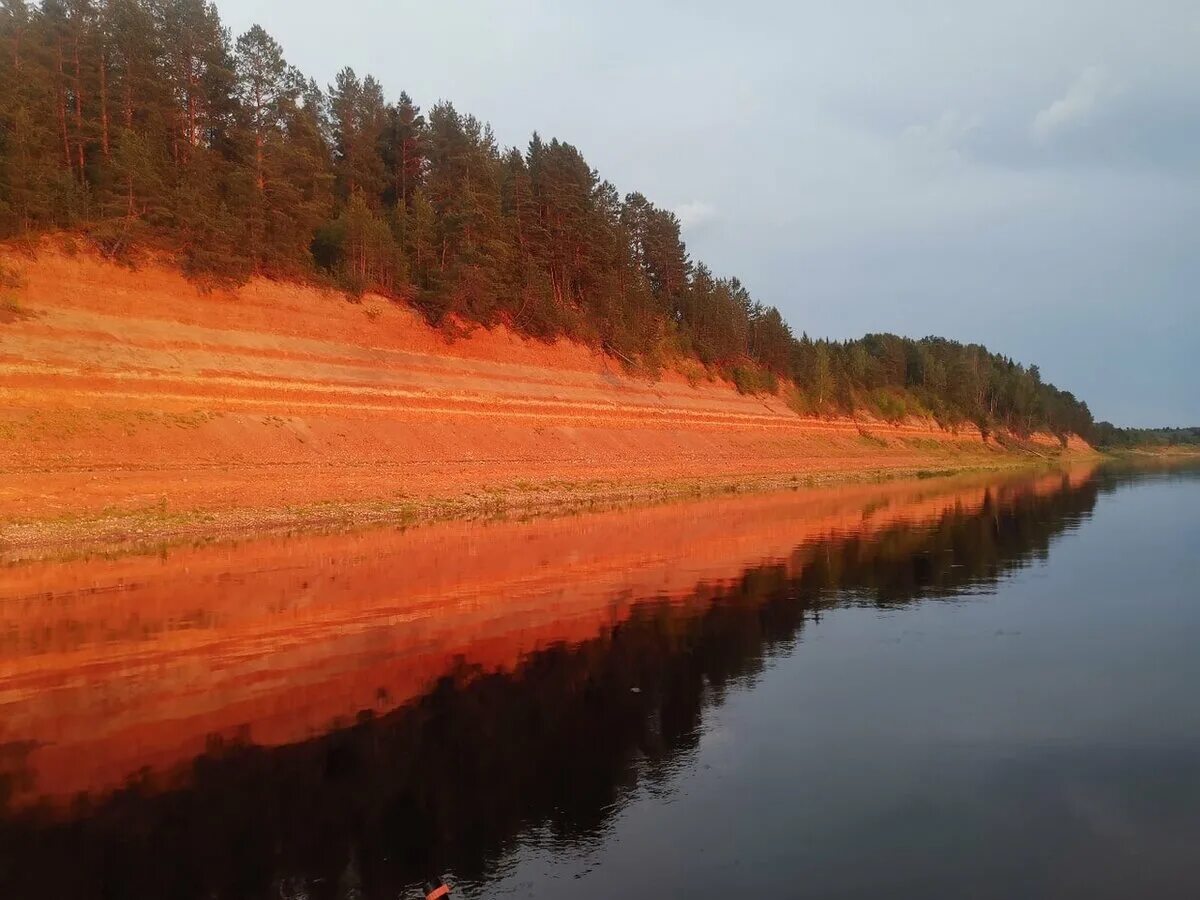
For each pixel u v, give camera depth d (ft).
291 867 23.81
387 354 170.91
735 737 34.01
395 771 30.78
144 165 143.13
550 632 52.65
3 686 41.22
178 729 35.29
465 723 35.91
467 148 234.79
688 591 66.90
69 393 113.39
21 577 70.54
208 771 30.89
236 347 143.13
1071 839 24.97
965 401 419.54
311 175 189.57
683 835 25.53
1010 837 25.17
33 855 24.64
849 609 59.72
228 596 63.16
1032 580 71.72
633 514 132.36
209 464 116.78
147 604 60.13
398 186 237.25
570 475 172.04
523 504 146.00
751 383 292.40
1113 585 68.95
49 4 153.17
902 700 38.60
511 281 214.28
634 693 40.01
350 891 22.48
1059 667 44.04
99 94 153.48
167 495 105.50
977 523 120.26
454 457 156.15
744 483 205.98
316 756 32.22
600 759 31.78
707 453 225.76
